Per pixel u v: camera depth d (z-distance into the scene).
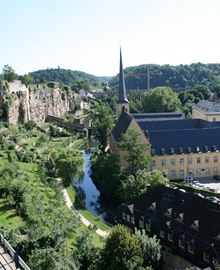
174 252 54.44
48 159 117.94
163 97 193.38
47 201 75.56
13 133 142.00
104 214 83.44
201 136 109.62
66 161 97.94
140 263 41.00
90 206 89.12
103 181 94.38
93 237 64.50
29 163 108.31
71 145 167.75
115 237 41.31
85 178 113.81
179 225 55.44
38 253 37.38
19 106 175.50
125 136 101.75
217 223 50.59
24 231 49.81
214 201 54.09
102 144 153.25
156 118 146.25
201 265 49.41
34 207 62.81
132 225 63.91
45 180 92.56
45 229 52.91
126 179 88.06
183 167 107.56
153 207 61.62
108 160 95.00
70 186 100.38
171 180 106.94
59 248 44.03
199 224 52.59
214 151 107.69
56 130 183.25
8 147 116.62
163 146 106.88
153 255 47.53
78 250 48.00
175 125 127.25
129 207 64.69
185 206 56.97
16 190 65.44
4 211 60.78
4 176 72.38
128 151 101.56
